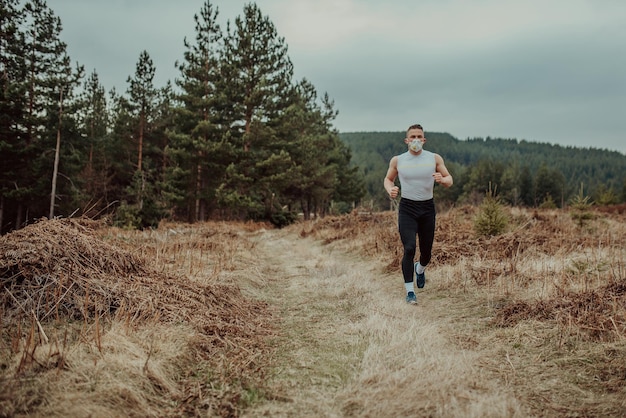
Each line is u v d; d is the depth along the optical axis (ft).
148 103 102.68
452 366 8.04
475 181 255.29
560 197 258.78
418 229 14.55
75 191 78.54
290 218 82.38
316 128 118.73
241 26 79.92
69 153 80.48
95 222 14.29
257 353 9.15
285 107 87.66
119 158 113.60
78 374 6.82
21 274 10.07
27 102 74.74
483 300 13.55
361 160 616.39
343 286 16.43
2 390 6.07
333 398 7.20
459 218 33.58
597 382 7.45
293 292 16.19
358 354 9.22
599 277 13.58
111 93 125.18
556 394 7.15
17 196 72.08
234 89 80.48
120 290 10.82
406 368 8.02
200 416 6.52
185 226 51.67
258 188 83.71
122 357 7.55
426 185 14.01
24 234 11.57
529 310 11.14
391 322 11.21
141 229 45.98
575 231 28.86
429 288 16.05
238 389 7.45
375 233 31.01
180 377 7.74
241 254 24.22
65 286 10.14
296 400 7.14
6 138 73.82
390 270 20.22
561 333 9.51
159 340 8.67
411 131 14.14
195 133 79.36
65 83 77.10
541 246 20.58
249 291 15.55
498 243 20.99
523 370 8.18
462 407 6.61
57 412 5.82
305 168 92.94
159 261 16.72
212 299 12.35
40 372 6.77
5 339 7.99
